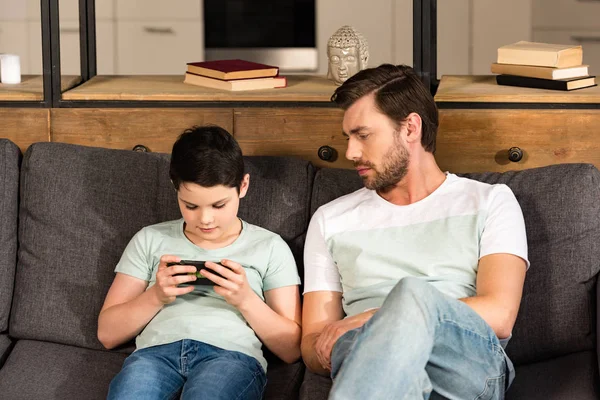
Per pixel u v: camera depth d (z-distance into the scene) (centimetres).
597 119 260
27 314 242
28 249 247
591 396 201
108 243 244
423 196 231
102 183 248
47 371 229
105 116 276
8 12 479
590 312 222
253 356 221
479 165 267
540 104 262
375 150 225
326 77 306
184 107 274
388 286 223
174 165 221
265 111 272
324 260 233
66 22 477
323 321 227
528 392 212
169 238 235
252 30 484
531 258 227
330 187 248
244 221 243
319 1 477
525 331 223
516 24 475
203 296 230
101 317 230
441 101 265
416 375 187
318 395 211
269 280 233
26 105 277
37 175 250
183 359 218
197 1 481
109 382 226
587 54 476
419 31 266
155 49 487
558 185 231
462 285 220
